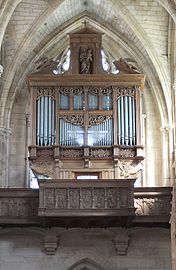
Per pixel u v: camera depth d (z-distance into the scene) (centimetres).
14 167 4138
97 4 4125
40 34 4206
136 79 3844
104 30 4297
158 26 4025
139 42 4184
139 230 3512
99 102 3819
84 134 3762
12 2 3522
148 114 4209
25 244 3512
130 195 3359
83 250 3506
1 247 3506
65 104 3816
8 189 3456
